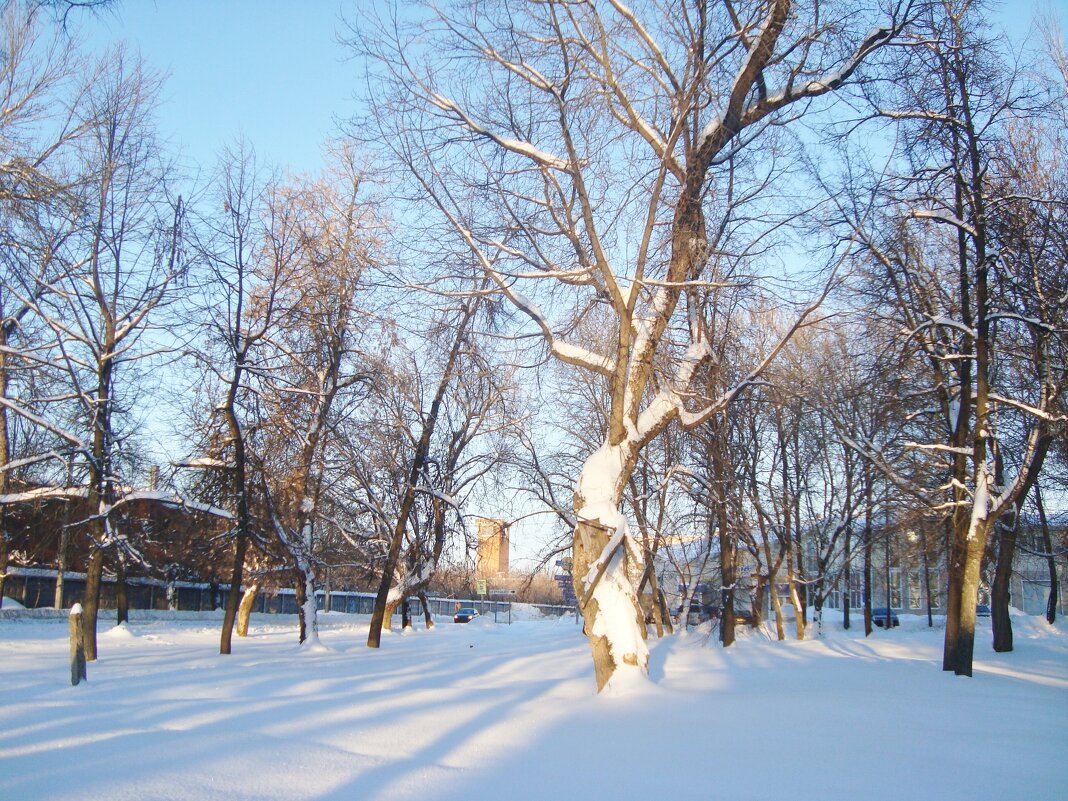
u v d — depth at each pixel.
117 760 7.30
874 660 20.17
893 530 25.94
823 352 25.47
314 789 6.58
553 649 25.02
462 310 16.33
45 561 40.31
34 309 19.62
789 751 8.49
